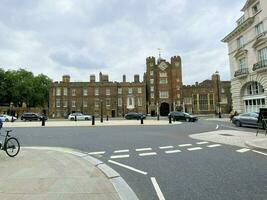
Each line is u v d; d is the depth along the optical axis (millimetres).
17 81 78000
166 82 76625
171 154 9961
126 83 74625
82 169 7551
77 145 12914
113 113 73125
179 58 77000
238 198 5055
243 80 34938
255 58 32219
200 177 6629
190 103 75562
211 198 5094
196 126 25594
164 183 6199
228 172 7055
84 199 5012
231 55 38781
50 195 5203
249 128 22766
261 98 31688
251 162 8289
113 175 6844
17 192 5367
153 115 75438
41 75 87438
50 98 72312
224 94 77000
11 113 68062
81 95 73000
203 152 10320
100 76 76250
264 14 30000
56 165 8062
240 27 34750
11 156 9539
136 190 5711
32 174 6887
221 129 21641
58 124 31906
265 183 6000
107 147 12047
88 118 50969
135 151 10789
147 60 78000
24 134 18688
